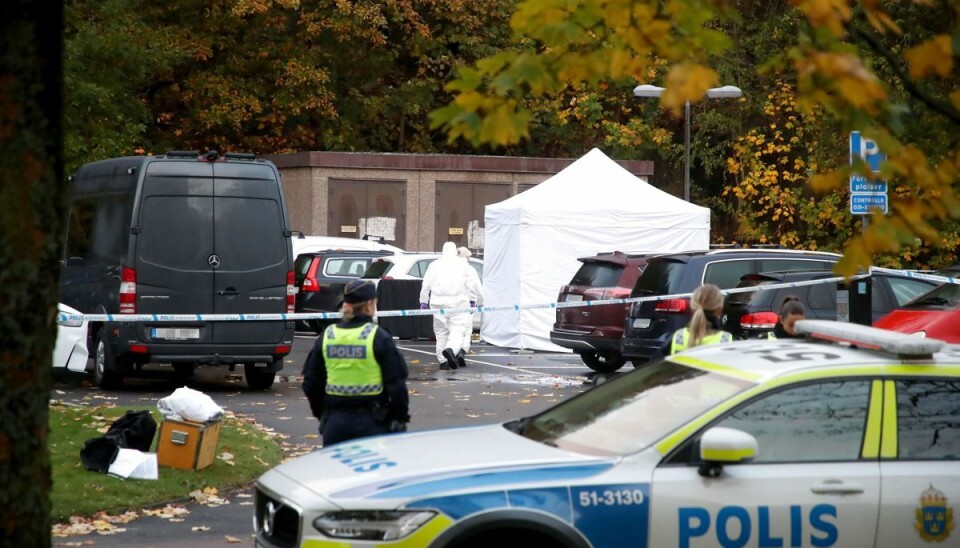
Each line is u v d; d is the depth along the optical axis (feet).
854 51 23.15
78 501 45.29
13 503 21.06
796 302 47.98
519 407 75.72
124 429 51.57
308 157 155.43
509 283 112.98
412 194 159.43
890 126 22.75
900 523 30.07
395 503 28.58
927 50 24.48
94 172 83.15
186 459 51.31
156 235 77.46
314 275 131.44
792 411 30.60
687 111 130.21
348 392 40.37
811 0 22.52
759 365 32.09
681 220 112.06
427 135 205.67
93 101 143.23
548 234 110.42
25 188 21.08
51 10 21.43
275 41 190.60
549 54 25.98
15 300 20.98
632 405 32.53
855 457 30.45
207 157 79.05
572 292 95.30
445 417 70.90
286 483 30.94
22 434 21.16
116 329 77.36
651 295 84.64
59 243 21.71
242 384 86.02
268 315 76.95
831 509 29.71
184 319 75.20
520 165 162.81
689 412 30.78
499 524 28.37
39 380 21.38
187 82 186.19
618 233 110.83
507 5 199.00
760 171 170.19
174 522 44.91
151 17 184.03
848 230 166.09
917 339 32.17
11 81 20.99
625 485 29.09
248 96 186.70
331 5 188.75
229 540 42.16
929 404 31.24
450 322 96.84
